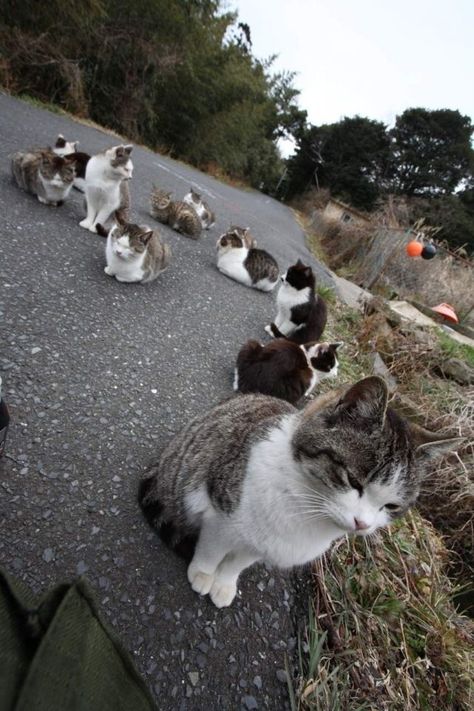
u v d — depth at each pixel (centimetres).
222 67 1606
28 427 194
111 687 79
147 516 183
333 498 145
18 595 74
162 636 149
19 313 262
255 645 164
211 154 1916
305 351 336
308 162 3856
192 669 144
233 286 528
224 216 997
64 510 170
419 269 1033
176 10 1220
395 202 1841
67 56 1061
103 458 201
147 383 269
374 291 975
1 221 361
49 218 414
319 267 959
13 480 170
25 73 973
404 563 238
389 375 490
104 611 146
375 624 193
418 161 3466
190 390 286
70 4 920
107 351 276
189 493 168
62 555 155
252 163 2819
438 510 354
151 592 160
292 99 3494
